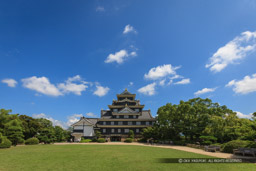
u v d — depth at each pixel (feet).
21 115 153.38
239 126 94.99
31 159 55.93
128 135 183.11
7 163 49.14
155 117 195.11
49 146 108.17
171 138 151.53
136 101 211.82
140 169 41.32
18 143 125.49
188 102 152.66
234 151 65.98
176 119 147.02
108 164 47.32
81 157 59.98
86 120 194.39
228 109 142.72
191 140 135.85
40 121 174.50
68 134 196.65
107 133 193.36
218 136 110.83
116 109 209.77
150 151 78.74
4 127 114.11
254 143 66.49
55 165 46.26
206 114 133.69
